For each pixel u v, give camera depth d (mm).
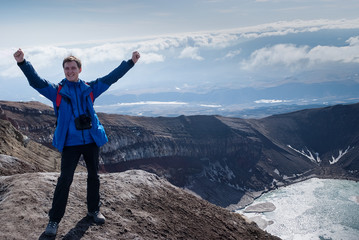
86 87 7289
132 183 12008
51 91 6930
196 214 12148
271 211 177125
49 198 8781
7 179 9984
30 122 146375
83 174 11555
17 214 7520
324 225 151000
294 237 139125
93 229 7824
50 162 59781
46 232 6969
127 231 8305
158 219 9898
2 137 49031
